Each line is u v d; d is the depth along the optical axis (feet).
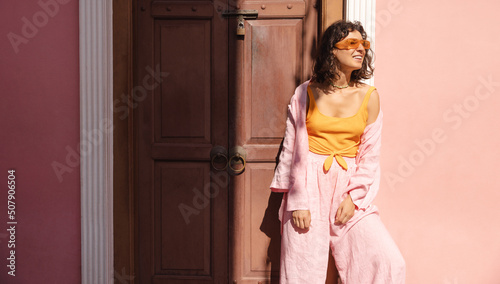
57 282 8.38
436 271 8.30
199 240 8.71
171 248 8.73
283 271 7.18
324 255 7.07
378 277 6.56
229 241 8.68
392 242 6.74
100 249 8.24
